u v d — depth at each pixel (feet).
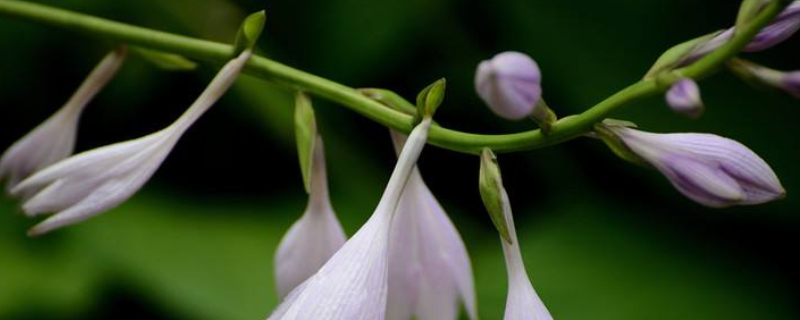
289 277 1.54
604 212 2.07
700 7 2.03
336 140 2.10
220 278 1.96
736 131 2.04
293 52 2.09
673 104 1.32
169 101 2.09
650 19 2.04
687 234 2.06
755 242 2.07
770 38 1.35
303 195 2.09
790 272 2.05
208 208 2.07
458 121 2.09
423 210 1.51
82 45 2.05
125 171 1.47
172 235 2.00
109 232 1.99
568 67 2.06
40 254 1.98
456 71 2.09
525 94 1.29
